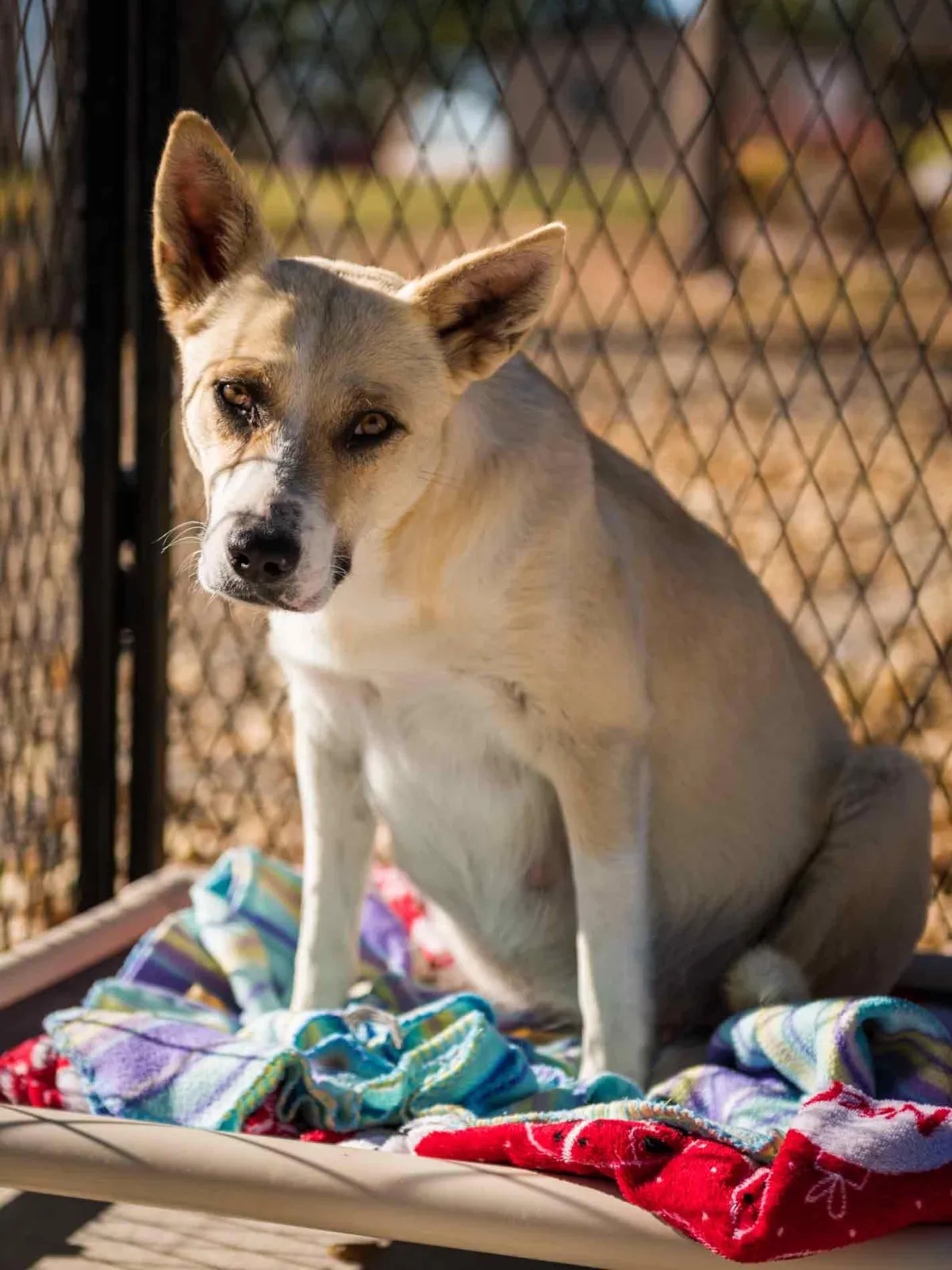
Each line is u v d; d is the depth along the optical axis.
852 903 2.25
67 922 2.39
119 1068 2.07
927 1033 2.05
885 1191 1.88
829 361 7.18
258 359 2.03
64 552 3.20
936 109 2.52
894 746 2.40
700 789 2.22
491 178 11.70
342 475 2.03
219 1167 1.94
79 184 2.45
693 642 2.21
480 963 2.28
